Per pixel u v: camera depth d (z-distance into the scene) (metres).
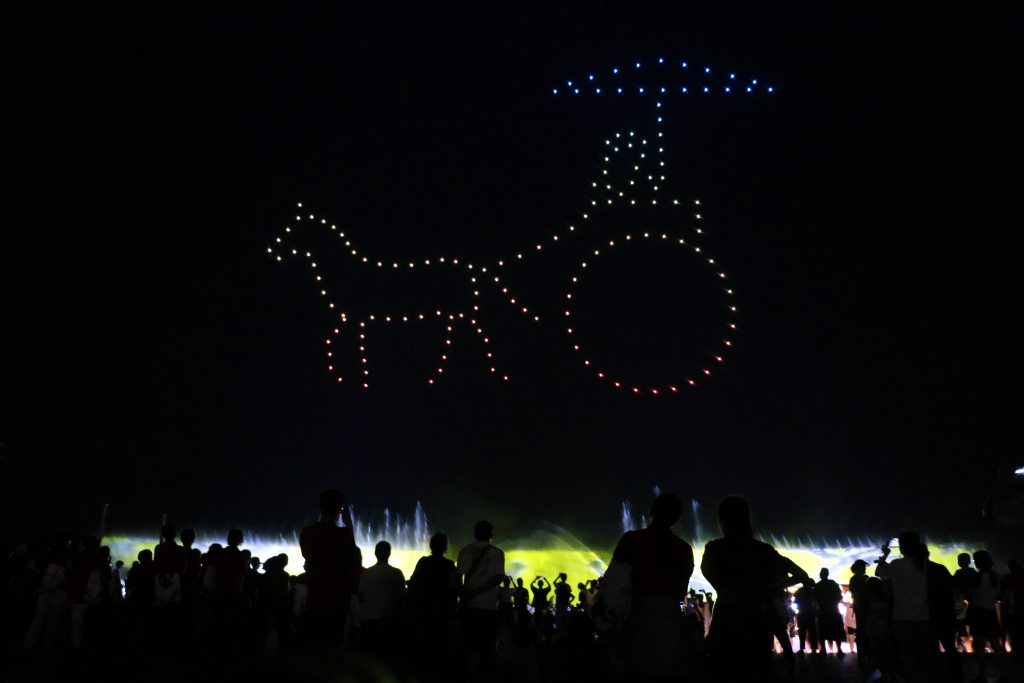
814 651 14.60
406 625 8.08
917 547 7.89
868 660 12.13
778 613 5.06
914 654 7.73
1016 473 11.74
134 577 11.58
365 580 7.94
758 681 4.95
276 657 1.92
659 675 4.84
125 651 11.70
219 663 10.26
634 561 5.03
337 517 6.97
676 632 4.93
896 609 7.83
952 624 7.95
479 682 8.80
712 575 5.12
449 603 8.73
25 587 13.60
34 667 10.21
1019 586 10.36
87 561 12.09
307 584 6.74
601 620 4.96
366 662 1.95
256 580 10.87
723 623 5.04
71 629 11.98
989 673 10.76
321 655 1.94
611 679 5.03
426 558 8.95
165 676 9.51
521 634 9.24
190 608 11.91
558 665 6.04
